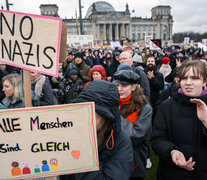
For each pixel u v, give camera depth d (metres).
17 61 1.45
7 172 1.23
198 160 1.66
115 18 90.00
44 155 1.25
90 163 1.26
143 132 2.04
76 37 18.38
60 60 1.52
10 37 1.45
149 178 3.33
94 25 91.88
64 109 1.24
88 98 1.23
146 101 2.24
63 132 1.25
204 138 1.66
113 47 19.09
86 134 1.25
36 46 1.43
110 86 1.26
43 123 1.24
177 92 1.82
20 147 1.23
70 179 1.43
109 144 1.30
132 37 98.06
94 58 11.70
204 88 1.72
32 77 2.86
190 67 1.67
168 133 1.84
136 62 4.87
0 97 4.55
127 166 1.30
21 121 1.23
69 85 4.34
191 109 1.71
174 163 1.65
